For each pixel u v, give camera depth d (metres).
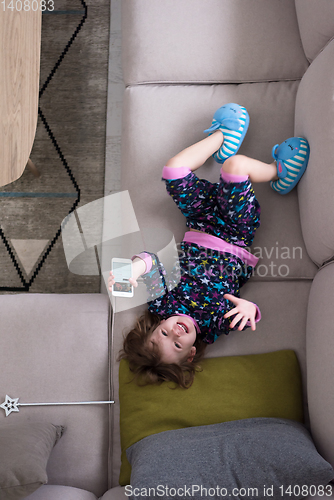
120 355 1.33
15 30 1.44
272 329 1.35
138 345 1.28
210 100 1.52
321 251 1.27
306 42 1.45
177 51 1.53
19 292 1.75
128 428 1.22
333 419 1.04
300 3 1.46
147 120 1.51
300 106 1.40
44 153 1.87
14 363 1.29
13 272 1.76
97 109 1.91
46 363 1.30
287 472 0.96
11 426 1.14
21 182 1.84
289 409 1.22
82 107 1.91
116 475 1.26
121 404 1.27
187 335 1.27
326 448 1.07
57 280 1.76
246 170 1.26
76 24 1.97
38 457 1.05
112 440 1.29
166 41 1.53
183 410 1.21
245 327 1.29
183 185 1.31
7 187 1.83
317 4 1.35
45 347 1.31
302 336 1.34
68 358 1.31
